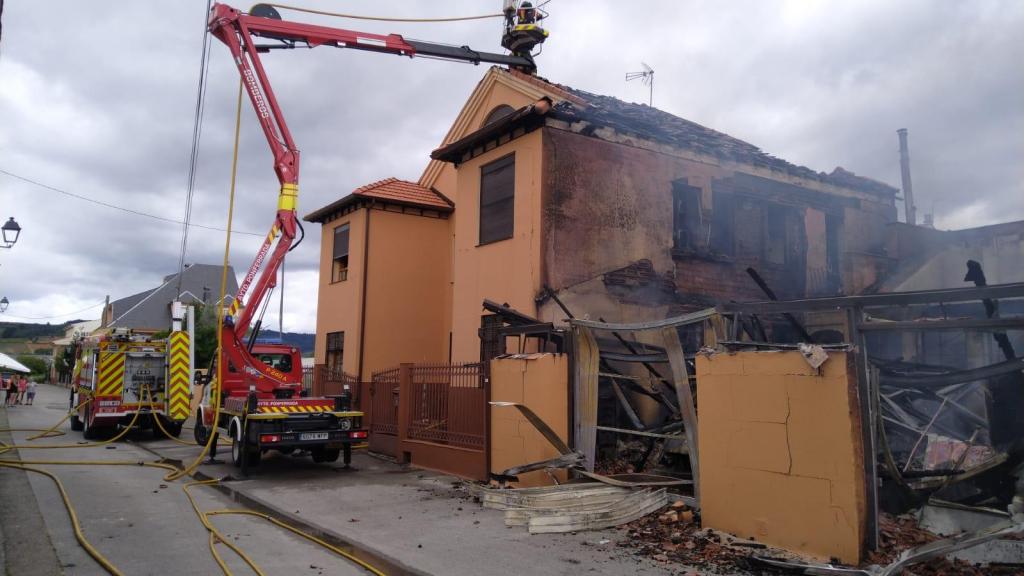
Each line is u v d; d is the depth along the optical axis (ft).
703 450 25.94
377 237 62.13
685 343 47.09
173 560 22.27
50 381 232.12
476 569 21.40
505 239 45.29
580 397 33.53
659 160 48.03
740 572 20.80
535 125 43.62
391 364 61.31
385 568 21.58
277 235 47.24
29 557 22.29
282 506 31.65
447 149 50.26
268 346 52.85
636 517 27.43
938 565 19.70
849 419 21.18
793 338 50.88
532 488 30.53
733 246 51.03
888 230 59.52
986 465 23.53
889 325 21.88
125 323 184.65
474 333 47.83
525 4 62.18
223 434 61.52
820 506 21.61
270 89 45.98
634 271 45.75
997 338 24.99
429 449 43.11
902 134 89.92
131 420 61.93
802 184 55.42
